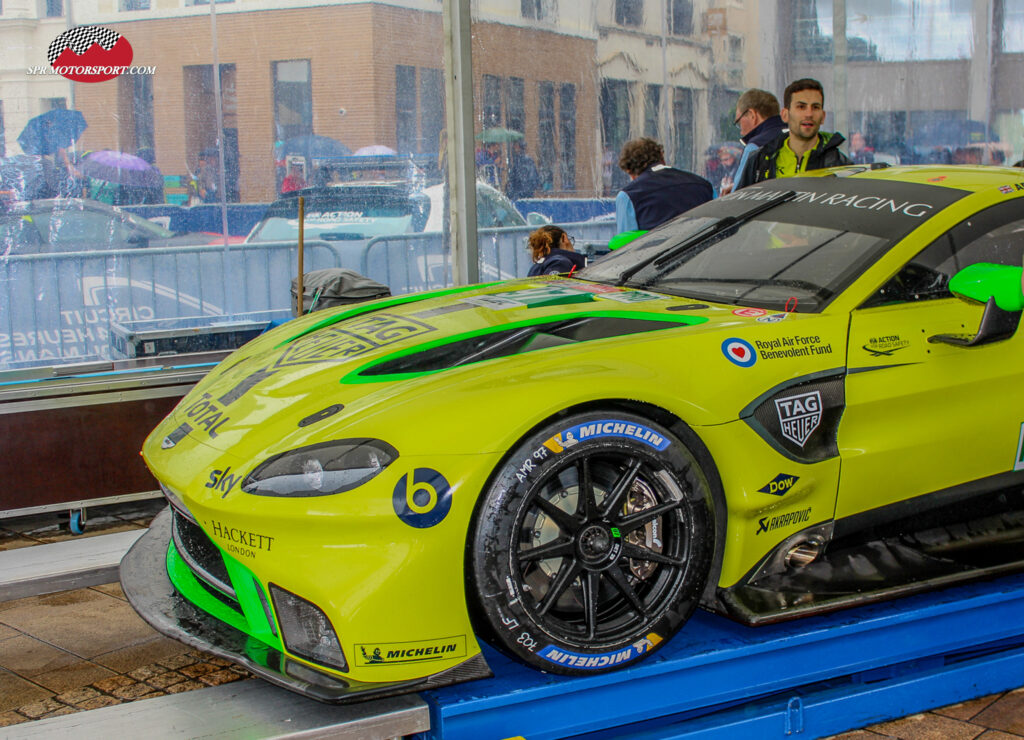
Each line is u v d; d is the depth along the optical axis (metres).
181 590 2.42
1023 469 2.67
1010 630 2.71
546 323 2.45
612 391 2.07
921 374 2.46
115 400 3.97
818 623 2.45
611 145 6.20
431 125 5.72
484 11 5.61
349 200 5.66
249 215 5.52
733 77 6.54
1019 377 2.61
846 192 2.98
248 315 5.60
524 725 2.16
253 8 5.30
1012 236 2.73
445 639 2.01
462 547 1.99
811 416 2.33
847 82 6.72
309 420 2.11
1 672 2.83
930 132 7.19
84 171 5.15
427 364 2.26
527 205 5.97
